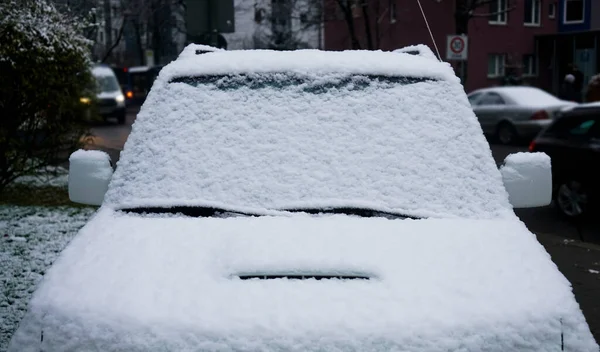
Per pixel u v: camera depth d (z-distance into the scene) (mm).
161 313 2367
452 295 2479
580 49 37656
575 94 31125
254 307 2391
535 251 2855
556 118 10359
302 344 2275
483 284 2553
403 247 2775
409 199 3180
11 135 9406
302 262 2637
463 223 3039
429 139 3393
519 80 35219
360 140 3357
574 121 10039
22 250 7117
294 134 3371
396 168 3273
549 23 38531
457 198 3213
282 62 3699
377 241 2812
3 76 9039
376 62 3707
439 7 31250
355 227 2936
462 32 22344
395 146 3350
